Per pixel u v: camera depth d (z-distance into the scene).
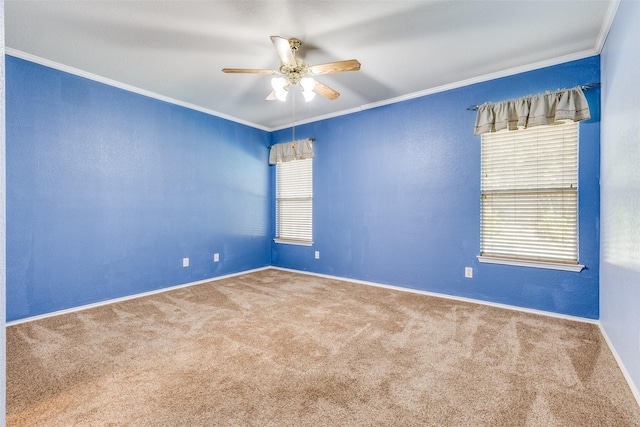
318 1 2.23
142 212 3.88
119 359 2.25
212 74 3.41
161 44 2.80
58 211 3.21
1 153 0.56
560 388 1.90
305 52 2.93
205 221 4.59
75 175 3.32
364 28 2.56
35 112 3.05
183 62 3.14
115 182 3.63
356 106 4.45
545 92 3.03
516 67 3.23
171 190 4.17
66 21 2.46
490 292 3.46
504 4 2.27
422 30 2.59
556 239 3.11
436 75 3.44
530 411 1.70
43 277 3.11
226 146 4.87
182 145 4.29
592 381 1.96
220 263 4.79
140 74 3.41
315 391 1.88
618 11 2.21
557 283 3.08
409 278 4.04
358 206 4.51
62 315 3.16
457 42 2.77
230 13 2.36
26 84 2.99
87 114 3.40
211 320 3.02
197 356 2.30
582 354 2.30
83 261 3.38
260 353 2.35
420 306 3.42
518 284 3.29
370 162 4.38
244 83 3.64
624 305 2.07
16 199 2.95
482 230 3.52
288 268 5.37
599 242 2.87
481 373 2.07
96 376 2.03
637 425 1.59
